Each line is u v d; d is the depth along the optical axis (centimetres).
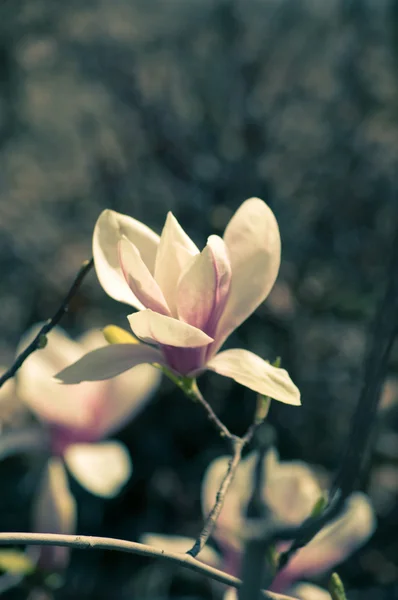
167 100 255
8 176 275
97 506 182
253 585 75
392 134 256
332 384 202
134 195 247
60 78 289
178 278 88
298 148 254
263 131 247
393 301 78
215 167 240
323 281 223
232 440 88
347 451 78
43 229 252
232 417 197
